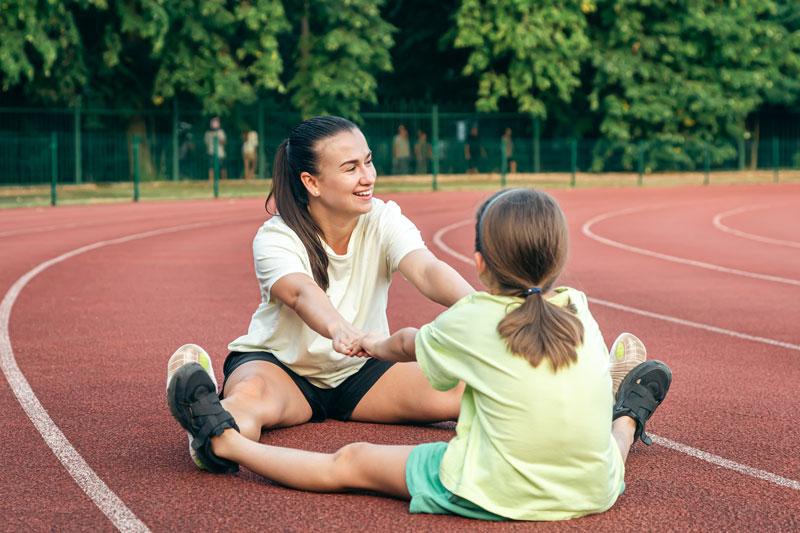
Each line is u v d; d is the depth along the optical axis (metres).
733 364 5.29
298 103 29.02
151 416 4.09
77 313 6.99
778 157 36.34
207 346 5.72
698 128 34.28
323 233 3.63
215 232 14.54
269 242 3.54
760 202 23.31
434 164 27.34
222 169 27.91
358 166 3.48
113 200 22.70
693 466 3.40
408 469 2.86
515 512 2.70
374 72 33.31
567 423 2.63
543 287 2.71
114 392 4.52
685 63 33.28
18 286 8.51
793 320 6.84
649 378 3.33
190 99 28.86
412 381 3.76
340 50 29.06
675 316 7.04
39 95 25.12
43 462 3.43
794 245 13.10
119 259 10.80
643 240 13.88
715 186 31.06
